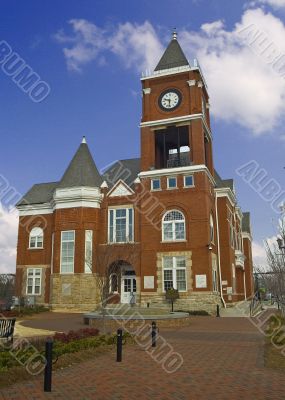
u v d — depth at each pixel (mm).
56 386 9352
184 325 23766
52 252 39000
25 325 23703
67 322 25734
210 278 33812
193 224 35375
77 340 14531
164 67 40531
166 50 41750
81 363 12133
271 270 18859
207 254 34344
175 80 39469
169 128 39250
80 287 35938
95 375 10562
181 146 44531
